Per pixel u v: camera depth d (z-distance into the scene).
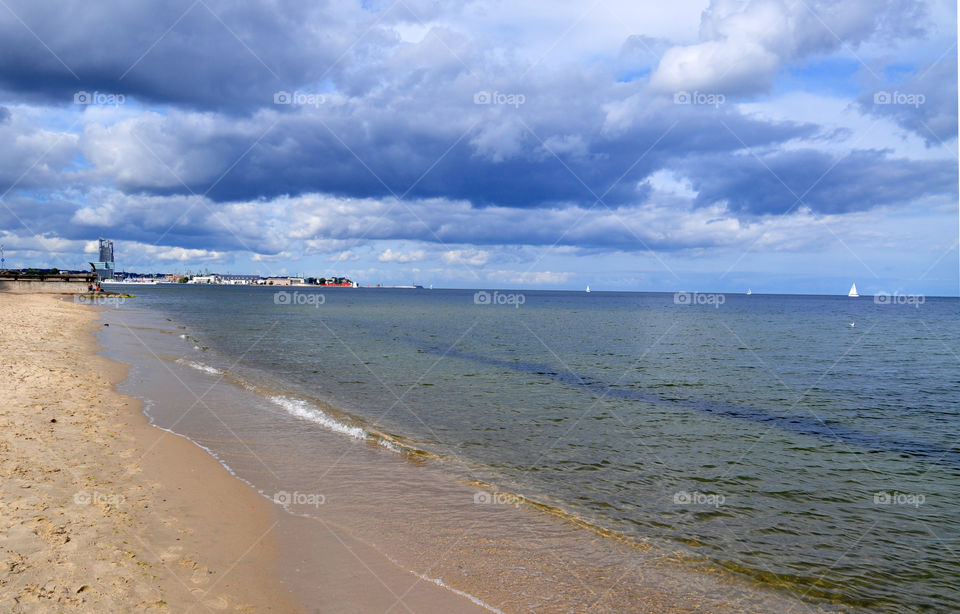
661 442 14.34
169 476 9.16
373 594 6.23
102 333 34.22
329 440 12.76
